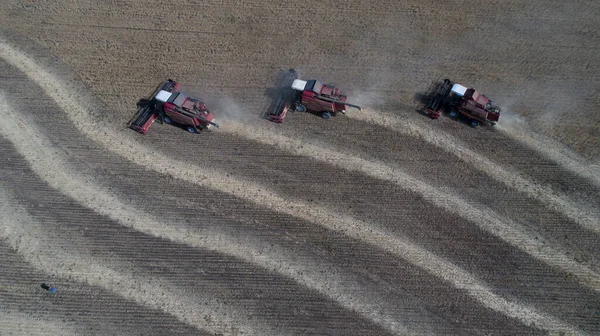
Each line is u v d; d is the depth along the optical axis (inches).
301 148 965.8
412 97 1058.1
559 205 877.8
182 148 962.1
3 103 1026.7
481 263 808.9
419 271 799.1
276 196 892.0
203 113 964.0
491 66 1112.8
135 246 822.5
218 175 920.3
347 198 891.4
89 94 1049.5
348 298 771.4
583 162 939.3
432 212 872.3
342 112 1026.1
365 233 844.0
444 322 748.6
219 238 835.4
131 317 749.3
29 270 793.6
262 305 763.4
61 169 922.7
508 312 757.3
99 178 911.0
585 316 751.1
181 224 850.8
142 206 872.9
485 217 864.9
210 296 771.4
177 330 738.2
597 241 831.1
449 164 941.8
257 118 1016.9
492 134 991.0
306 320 749.9
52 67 1099.9
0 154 942.4
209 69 1107.3
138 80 1077.8
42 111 1015.6
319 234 842.8
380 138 984.9
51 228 842.2
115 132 983.6
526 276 793.6
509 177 919.7
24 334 730.8
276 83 1079.6
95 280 783.7
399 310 760.3
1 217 855.1
